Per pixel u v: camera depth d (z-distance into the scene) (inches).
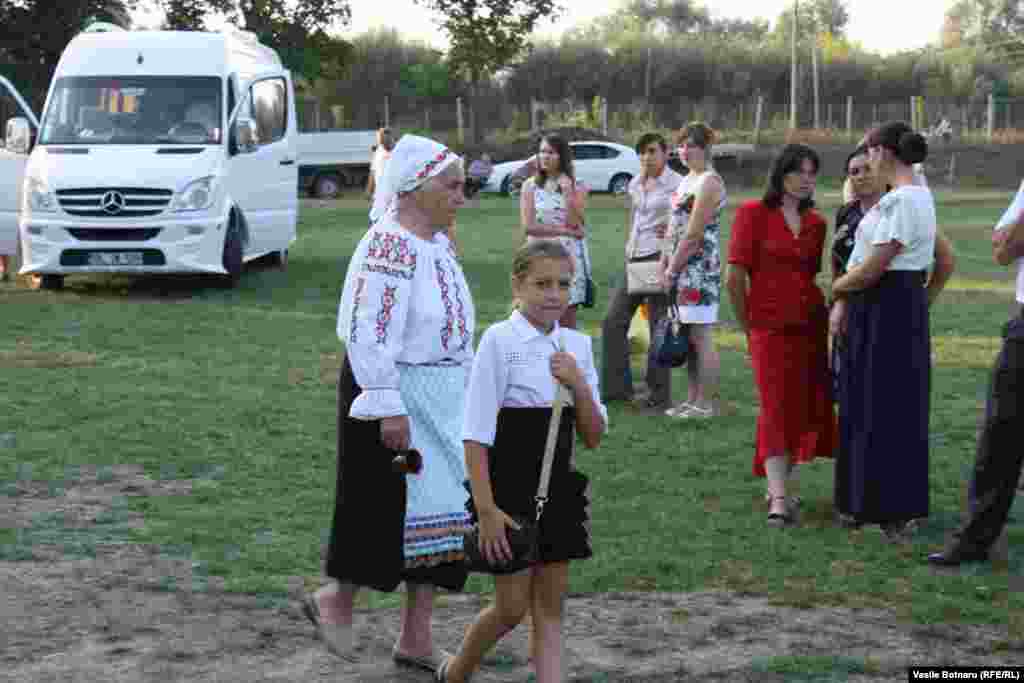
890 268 289.0
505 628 196.7
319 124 2423.7
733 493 331.3
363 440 211.5
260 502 317.4
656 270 424.5
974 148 2356.1
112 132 732.0
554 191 428.5
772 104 2822.3
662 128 2682.1
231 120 751.7
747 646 227.8
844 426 295.3
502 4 2316.7
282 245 844.0
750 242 309.1
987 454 271.6
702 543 286.5
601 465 357.1
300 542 285.0
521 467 190.9
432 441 211.3
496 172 1838.1
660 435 394.9
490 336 191.2
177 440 378.0
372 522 210.2
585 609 245.8
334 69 2301.9
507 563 186.5
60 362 503.2
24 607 243.3
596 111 2640.3
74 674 212.8
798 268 309.0
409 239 209.6
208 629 234.2
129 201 697.0
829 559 276.8
